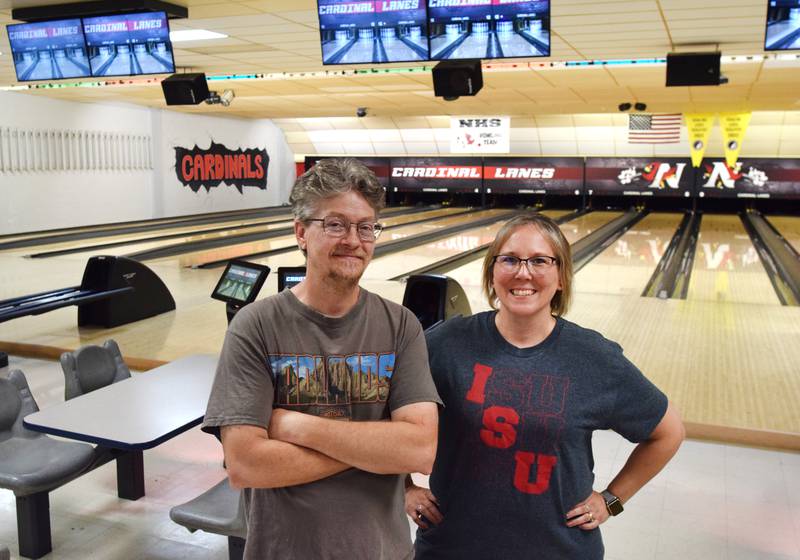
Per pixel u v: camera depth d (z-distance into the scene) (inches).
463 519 64.4
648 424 63.5
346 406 56.5
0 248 420.8
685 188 685.9
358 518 56.1
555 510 62.7
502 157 738.8
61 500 127.9
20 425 119.8
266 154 754.8
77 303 227.9
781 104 506.9
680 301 286.8
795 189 652.7
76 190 524.4
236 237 494.0
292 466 53.6
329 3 217.5
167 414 104.0
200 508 99.6
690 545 112.3
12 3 237.9
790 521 119.6
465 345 66.0
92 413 104.3
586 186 716.0
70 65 253.8
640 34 254.2
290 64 350.9
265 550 56.2
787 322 251.8
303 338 55.7
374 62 222.1
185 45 298.2
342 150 786.8
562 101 506.6
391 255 408.5
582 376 62.7
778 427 152.9
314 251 54.9
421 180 770.8
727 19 228.4
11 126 469.4
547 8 203.2
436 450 62.0
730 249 449.7
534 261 62.7
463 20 210.4
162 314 264.2
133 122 572.1
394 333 58.4
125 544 114.2
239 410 53.4
